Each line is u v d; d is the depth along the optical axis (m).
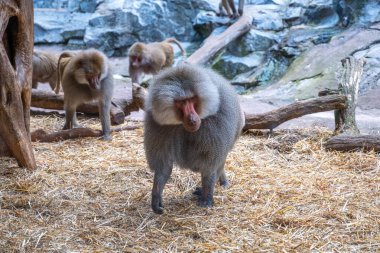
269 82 12.05
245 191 4.61
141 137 6.39
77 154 5.68
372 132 7.06
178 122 3.58
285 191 4.59
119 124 7.07
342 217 4.01
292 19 13.21
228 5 13.59
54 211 4.17
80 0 15.53
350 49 11.37
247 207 4.25
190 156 3.91
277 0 14.41
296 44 12.29
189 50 13.80
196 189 4.56
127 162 5.40
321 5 13.02
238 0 13.80
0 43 4.74
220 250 3.51
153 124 3.76
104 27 14.28
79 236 3.73
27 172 5.03
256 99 10.16
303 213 4.11
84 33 14.55
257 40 12.83
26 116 5.14
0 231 3.76
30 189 4.62
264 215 4.08
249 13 13.70
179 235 3.75
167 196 4.53
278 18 13.42
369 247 3.54
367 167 5.27
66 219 4.02
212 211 4.16
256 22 13.34
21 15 4.93
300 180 4.89
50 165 5.26
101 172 5.09
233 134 3.90
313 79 10.93
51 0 16.39
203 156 3.86
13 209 4.23
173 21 14.27
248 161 5.47
